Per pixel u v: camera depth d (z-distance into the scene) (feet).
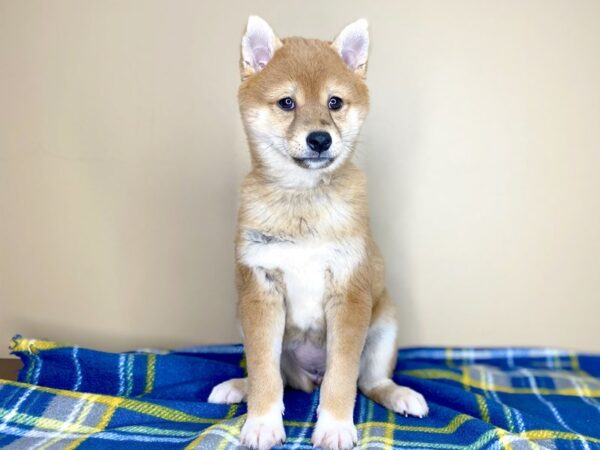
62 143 1.95
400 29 1.92
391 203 1.98
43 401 1.39
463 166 1.95
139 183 1.98
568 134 1.91
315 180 1.39
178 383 1.64
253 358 1.35
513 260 1.98
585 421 1.44
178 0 1.92
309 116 1.36
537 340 2.01
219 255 2.01
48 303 2.01
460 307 2.01
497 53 1.91
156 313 2.03
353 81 1.47
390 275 2.01
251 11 1.92
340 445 1.22
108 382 1.60
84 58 1.93
